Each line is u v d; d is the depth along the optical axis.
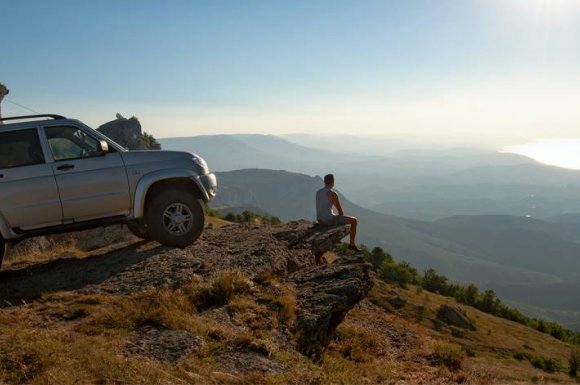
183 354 5.47
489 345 55.84
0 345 5.04
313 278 9.27
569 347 69.06
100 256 9.74
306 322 7.25
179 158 9.61
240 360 5.68
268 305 7.50
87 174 8.62
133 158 9.13
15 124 8.38
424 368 8.85
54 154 8.52
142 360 5.17
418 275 98.94
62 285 7.88
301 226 13.32
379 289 65.19
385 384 7.09
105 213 8.84
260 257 9.41
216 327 6.30
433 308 65.00
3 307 6.88
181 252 9.25
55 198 8.38
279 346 6.36
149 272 8.19
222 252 9.62
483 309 90.50
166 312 6.40
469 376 8.98
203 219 9.74
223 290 7.57
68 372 4.53
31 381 4.38
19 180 8.20
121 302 6.75
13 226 8.19
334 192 13.19
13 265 9.80
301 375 5.65
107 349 5.23
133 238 14.58
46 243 13.57
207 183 9.84
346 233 12.76
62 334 5.58
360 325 11.41
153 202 9.36
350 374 6.60
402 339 11.07
